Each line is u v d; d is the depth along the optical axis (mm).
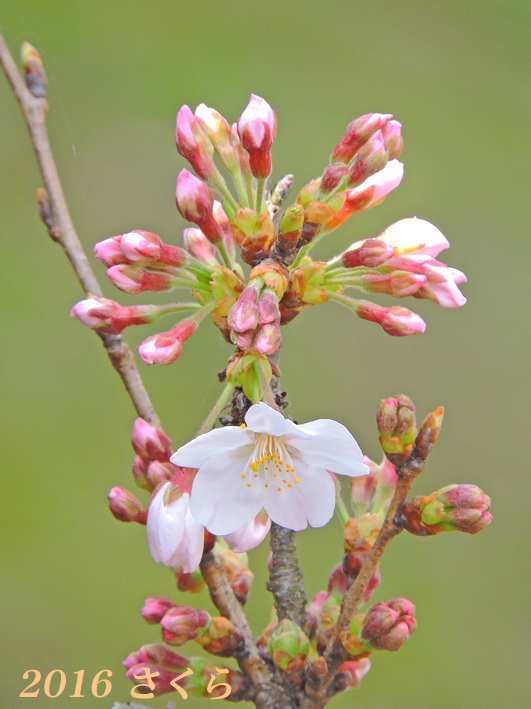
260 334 334
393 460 335
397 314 350
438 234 358
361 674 360
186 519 334
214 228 349
